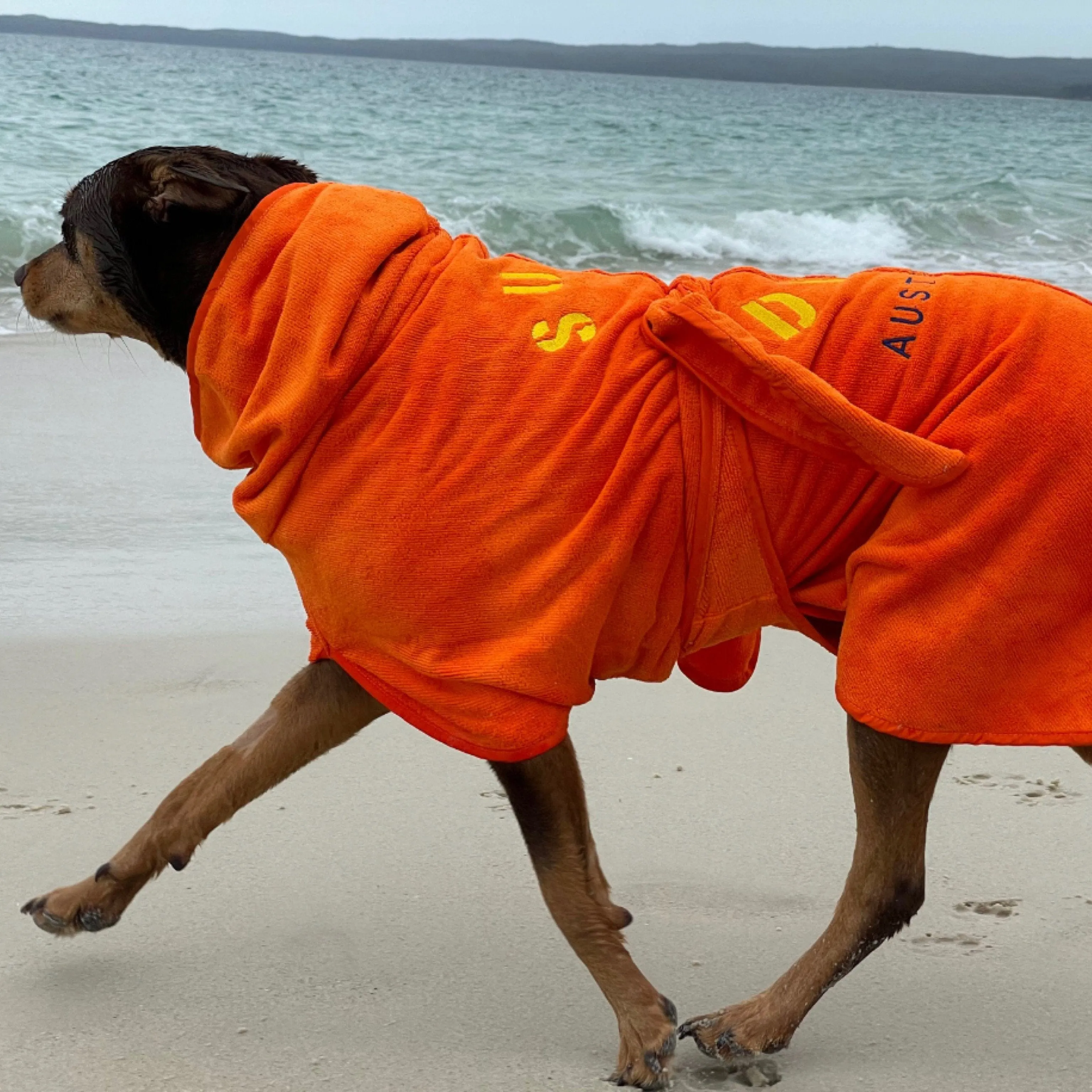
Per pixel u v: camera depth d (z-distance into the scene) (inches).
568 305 99.7
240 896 122.7
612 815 138.4
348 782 143.5
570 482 95.3
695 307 94.7
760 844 133.6
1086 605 92.7
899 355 94.1
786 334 95.7
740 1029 100.9
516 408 96.3
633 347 97.3
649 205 614.9
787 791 144.5
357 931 117.8
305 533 99.7
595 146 908.0
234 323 102.7
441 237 105.3
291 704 108.1
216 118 848.3
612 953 100.1
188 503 235.1
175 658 173.9
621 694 168.2
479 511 96.0
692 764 150.0
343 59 7559.1
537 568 95.6
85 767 143.6
